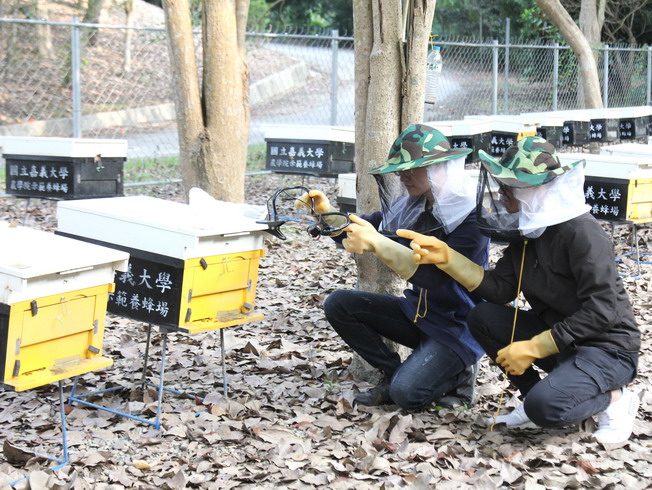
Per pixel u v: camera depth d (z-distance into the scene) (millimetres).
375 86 4016
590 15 16891
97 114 14016
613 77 18312
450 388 3887
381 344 4027
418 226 3582
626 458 3344
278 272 6938
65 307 3107
